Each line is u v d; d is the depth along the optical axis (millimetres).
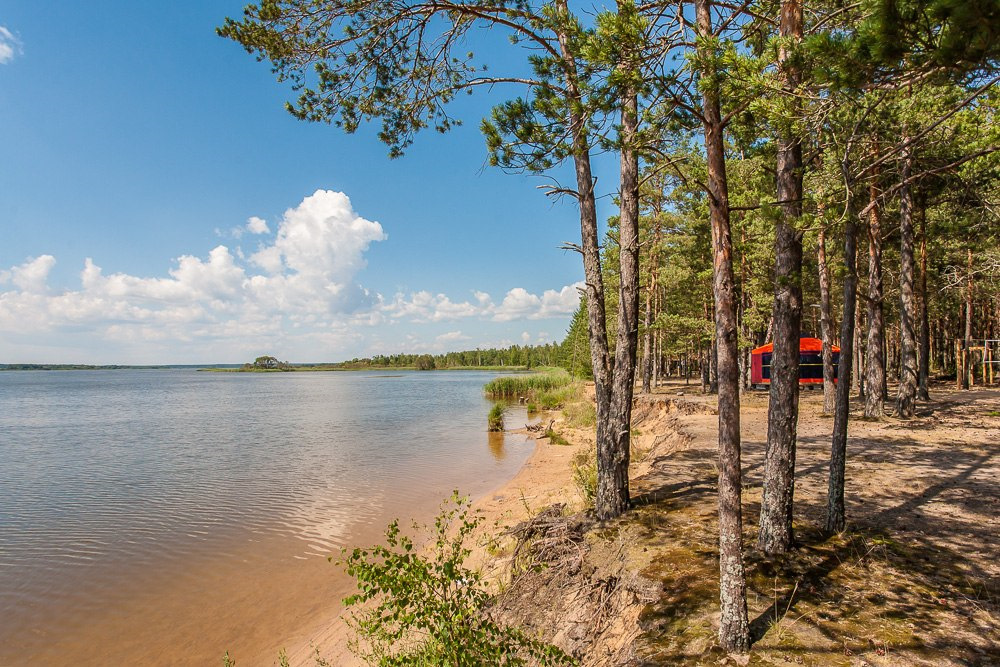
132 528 10469
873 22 2615
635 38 3326
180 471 15797
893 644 3498
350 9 7020
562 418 26203
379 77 7855
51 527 10570
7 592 7734
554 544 6203
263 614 7109
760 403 19219
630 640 4027
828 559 4848
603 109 3963
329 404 42625
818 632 3689
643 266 24188
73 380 128750
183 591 7758
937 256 20125
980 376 27156
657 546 5379
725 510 3582
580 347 42469
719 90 3428
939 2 2279
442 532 4250
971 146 5379
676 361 50094
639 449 13898
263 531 10234
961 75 2766
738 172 9781
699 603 4176
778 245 4918
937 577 4469
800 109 3711
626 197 6973
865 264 17266
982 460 8805
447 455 17922
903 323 13734
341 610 7168
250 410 37969
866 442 10586
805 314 27750
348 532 10133
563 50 6160
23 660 6066
